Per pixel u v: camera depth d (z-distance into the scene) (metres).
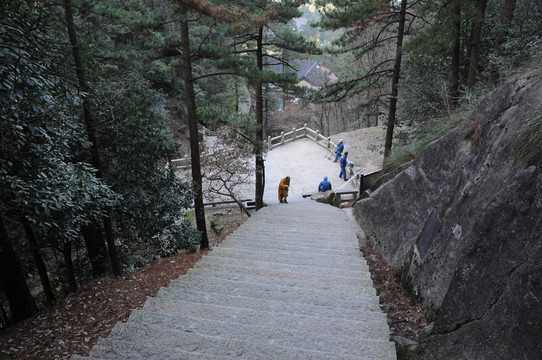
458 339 3.20
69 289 9.69
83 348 4.06
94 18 11.85
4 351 3.99
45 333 4.41
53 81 5.01
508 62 9.98
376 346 3.49
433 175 6.58
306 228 10.05
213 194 17.22
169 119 24.89
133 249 10.62
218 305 4.42
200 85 31.27
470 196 4.79
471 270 3.36
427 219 6.04
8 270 6.44
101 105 7.54
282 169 21.56
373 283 6.03
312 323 4.03
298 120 38.06
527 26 11.24
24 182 4.50
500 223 3.24
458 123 7.58
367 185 12.97
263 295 4.94
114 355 3.29
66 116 5.97
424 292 4.89
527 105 4.53
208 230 14.05
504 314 2.83
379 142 23.58
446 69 13.67
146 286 6.13
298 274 5.86
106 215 6.81
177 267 7.37
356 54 15.81
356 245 8.10
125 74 8.82
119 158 8.46
